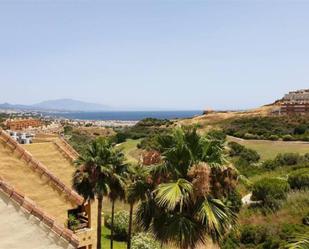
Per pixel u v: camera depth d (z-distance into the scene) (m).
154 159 13.39
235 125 117.31
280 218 31.55
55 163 23.78
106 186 24.34
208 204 11.77
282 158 60.59
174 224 11.71
